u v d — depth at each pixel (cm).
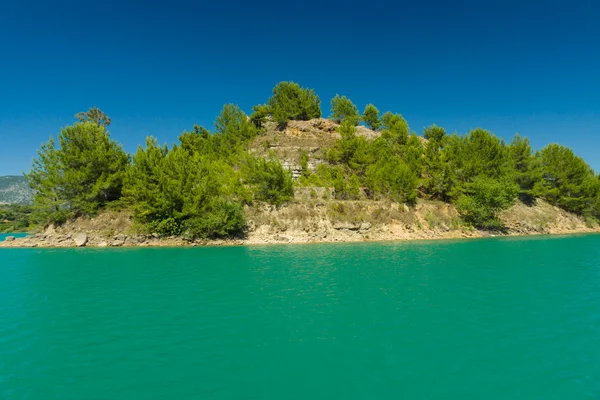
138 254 3547
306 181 5934
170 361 1017
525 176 6831
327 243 4594
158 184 4631
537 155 7456
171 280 2166
